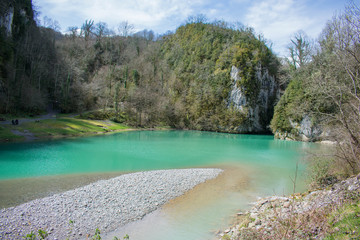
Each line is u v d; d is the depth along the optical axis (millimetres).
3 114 48875
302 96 43812
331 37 23125
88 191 13992
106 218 10672
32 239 5684
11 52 55594
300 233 6492
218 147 36281
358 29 12852
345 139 12992
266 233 7402
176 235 9344
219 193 14508
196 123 75812
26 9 69812
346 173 13102
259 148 35688
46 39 77312
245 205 12539
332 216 6859
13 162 21891
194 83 82062
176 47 103938
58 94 71188
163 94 86875
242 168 22016
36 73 65625
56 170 19547
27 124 42062
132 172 19609
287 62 56125
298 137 47438
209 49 86438
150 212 11500
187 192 14555
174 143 39969
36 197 13156
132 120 71375
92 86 76312
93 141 37500
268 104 72688
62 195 13242
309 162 17312
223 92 72188
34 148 28984
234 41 81562
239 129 67438
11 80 53250
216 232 9555
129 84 88500
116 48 114375
